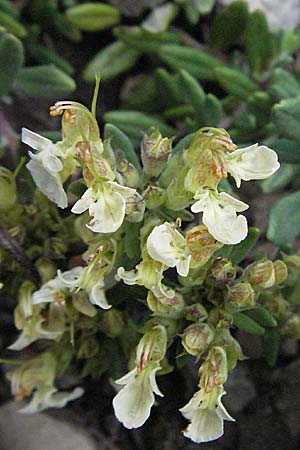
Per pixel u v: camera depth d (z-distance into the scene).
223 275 0.18
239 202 0.17
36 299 0.18
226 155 0.17
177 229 0.17
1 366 0.22
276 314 0.19
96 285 0.18
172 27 0.25
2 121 0.23
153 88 0.24
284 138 0.21
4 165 0.23
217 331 0.18
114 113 0.22
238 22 0.24
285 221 0.20
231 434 0.21
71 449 0.21
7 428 0.21
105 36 0.25
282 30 0.24
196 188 0.17
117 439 0.21
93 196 0.17
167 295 0.17
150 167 0.18
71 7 0.24
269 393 0.21
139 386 0.17
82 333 0.20
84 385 0.22
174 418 0.21
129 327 0.20
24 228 0.19
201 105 0.22
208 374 0.17
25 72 0.22
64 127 0.17
